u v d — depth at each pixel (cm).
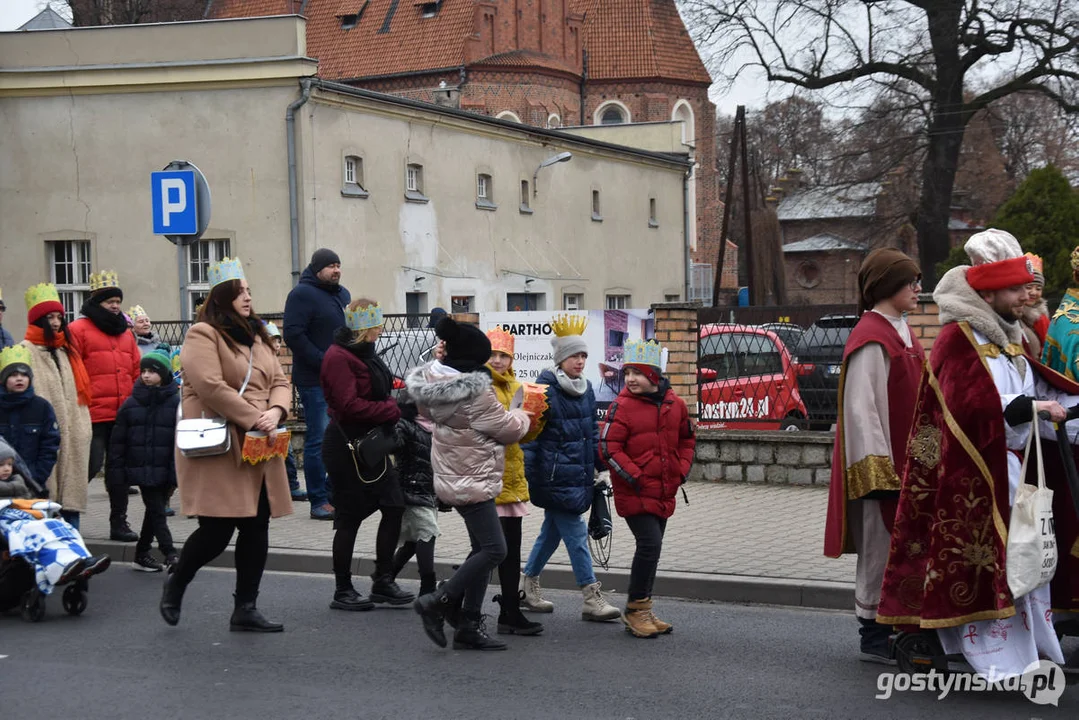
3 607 862
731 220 6203
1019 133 4616
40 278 2781
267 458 773
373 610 877
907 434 684
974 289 630
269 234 2709
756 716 609
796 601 882
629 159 4100
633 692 655
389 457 852
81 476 1027
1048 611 637
